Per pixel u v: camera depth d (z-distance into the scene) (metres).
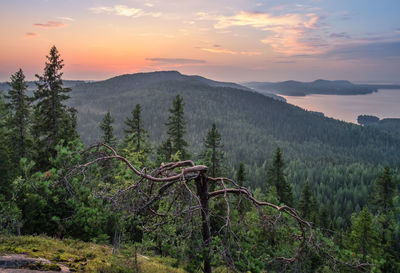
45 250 10.47
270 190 37.56
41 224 15.64
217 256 7.25
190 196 7.25
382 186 37.44
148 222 8.95
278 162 40.28
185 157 34.66
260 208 8.08
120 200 8.00
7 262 8.05
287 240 9.43
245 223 8.23
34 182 12.39
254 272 7.07
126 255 11.15
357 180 139.75
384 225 36.97
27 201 14.48
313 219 43.25
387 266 31.11
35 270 7.98
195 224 7.65
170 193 7.94
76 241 14.00
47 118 27.45
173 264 12.49
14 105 26.84
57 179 9.54
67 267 8.98
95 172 9.54
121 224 10.16
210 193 8.30
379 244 32.94
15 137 26.64
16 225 15.05
